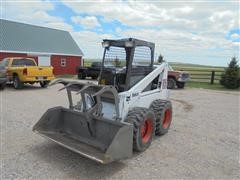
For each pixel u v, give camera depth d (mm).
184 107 9719
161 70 5945
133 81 5074
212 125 6957
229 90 17641
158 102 5660
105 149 4148
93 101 4766
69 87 4711
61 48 28359
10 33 25703
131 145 3934
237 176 3936
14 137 5250
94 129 4426
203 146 5188
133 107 4848
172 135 5824
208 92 15578
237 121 7598
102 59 5340
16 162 4086
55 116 4855
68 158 4312
